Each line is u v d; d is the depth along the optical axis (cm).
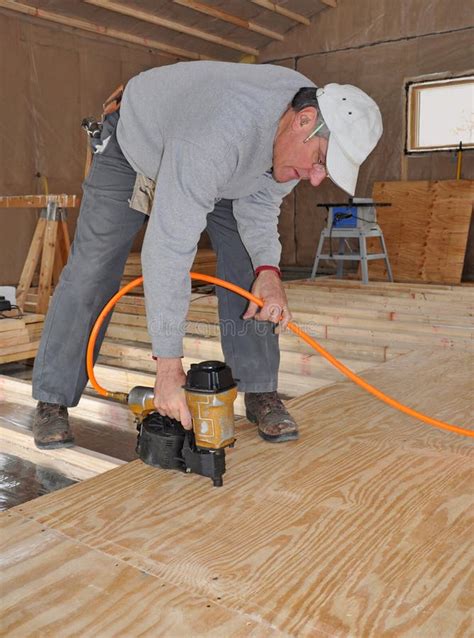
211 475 156
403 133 718
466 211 652
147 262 145
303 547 129
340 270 675
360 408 218
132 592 114
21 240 636
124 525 139
